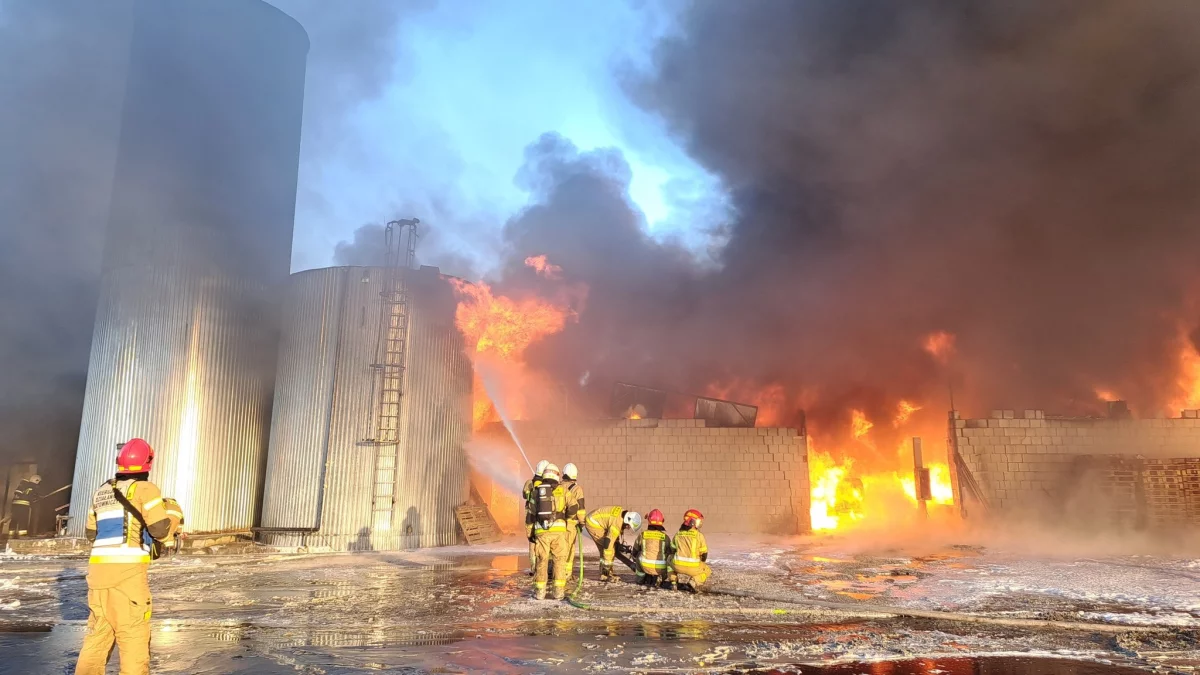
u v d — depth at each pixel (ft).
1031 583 28.91
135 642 13.32
